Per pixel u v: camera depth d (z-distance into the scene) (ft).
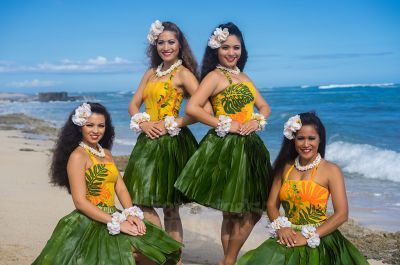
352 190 30.58
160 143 16.06
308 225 13.69
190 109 15.62
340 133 51.98
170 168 15.98
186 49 16.61
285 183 14.21
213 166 15.37
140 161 16.10
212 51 16.17
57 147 14.49
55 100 199.11
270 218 14.75
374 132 52.08
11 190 27.63
